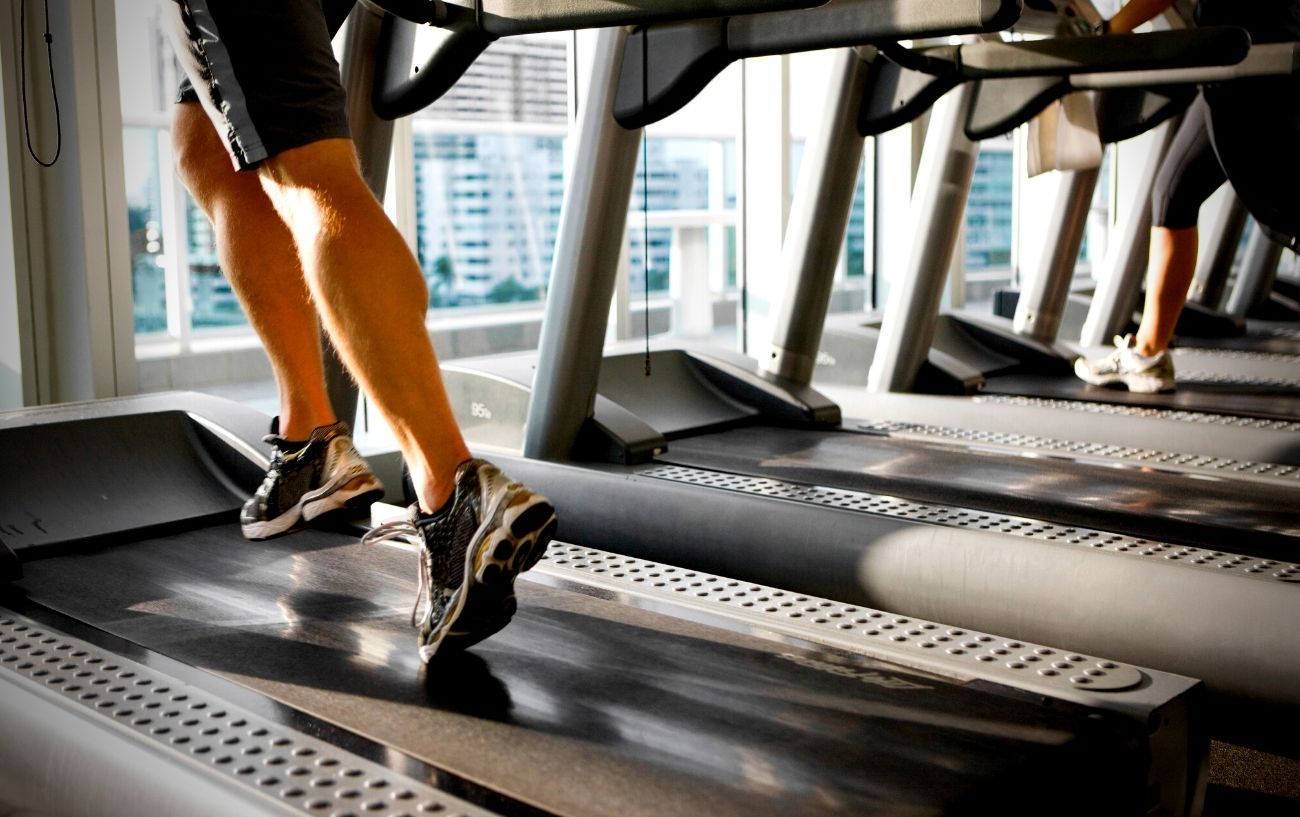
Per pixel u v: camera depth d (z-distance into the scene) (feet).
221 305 11.35
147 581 6.47
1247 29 9.75
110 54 9.41
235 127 4.75
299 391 6.44
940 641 5.37
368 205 4.70
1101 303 16.88
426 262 13.70
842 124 10.94
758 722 4.42
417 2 6.45
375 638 5.43
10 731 4.68
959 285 18.44
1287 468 9.34
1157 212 12.77
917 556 7.22
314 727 4.41
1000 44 9.32
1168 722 4.64
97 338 9.58
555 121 14.78
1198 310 18.72
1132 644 6.38
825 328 14.01
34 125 9.37
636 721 4.43
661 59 8.58
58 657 5.23
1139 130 13.50
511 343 14.88
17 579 6.51
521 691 4.75
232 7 4.66
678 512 8.43
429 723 4.43
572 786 3.90
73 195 9.40
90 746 4.36
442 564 4.80
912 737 4.28
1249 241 21.18
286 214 4.79
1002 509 8.07
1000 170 20.29
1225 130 9.84
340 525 7.57
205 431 8.48
